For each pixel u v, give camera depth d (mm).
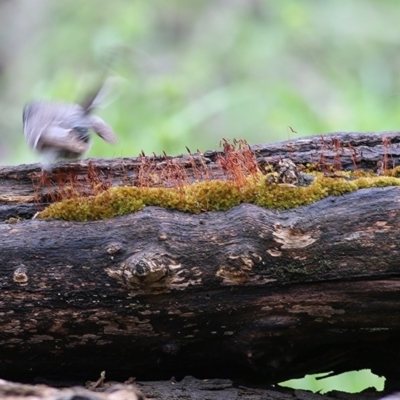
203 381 6902
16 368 6855
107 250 6426
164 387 6762
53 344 6633
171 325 6520
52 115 7082
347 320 6453
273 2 18672
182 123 13328
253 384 7102
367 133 7676
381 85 17109
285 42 18203
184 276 6352
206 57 18266
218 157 7340
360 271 6301
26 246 6520
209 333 6578
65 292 6441
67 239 6523
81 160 7484
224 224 6477
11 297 6461
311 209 6480
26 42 19750
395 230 6301
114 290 6406
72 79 13609
